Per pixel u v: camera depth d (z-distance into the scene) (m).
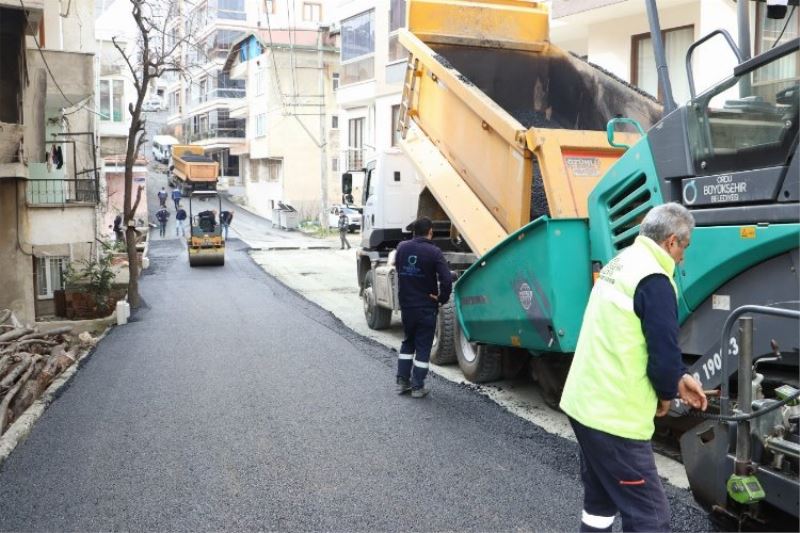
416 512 4.58
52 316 15.79
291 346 10.06
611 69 13.66
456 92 8.35
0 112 13.98
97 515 4.61
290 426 6.37
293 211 38.44
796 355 4.01
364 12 28.28
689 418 5.36
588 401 3.47
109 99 36.41
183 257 26.56
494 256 6.77
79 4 21.92
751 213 4.23
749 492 3.62
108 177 40.19
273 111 44.19
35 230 14.38
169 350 10.09
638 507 3.38
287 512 4.61
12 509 4.74
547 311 6.09
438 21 9.54
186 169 49.16
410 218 11.76
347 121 31.56
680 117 4.79
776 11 5.07
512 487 4.95
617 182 5.50
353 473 5.24
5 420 6.70
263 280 19.38
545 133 6.61
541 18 9.88
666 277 3.39
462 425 6.34
